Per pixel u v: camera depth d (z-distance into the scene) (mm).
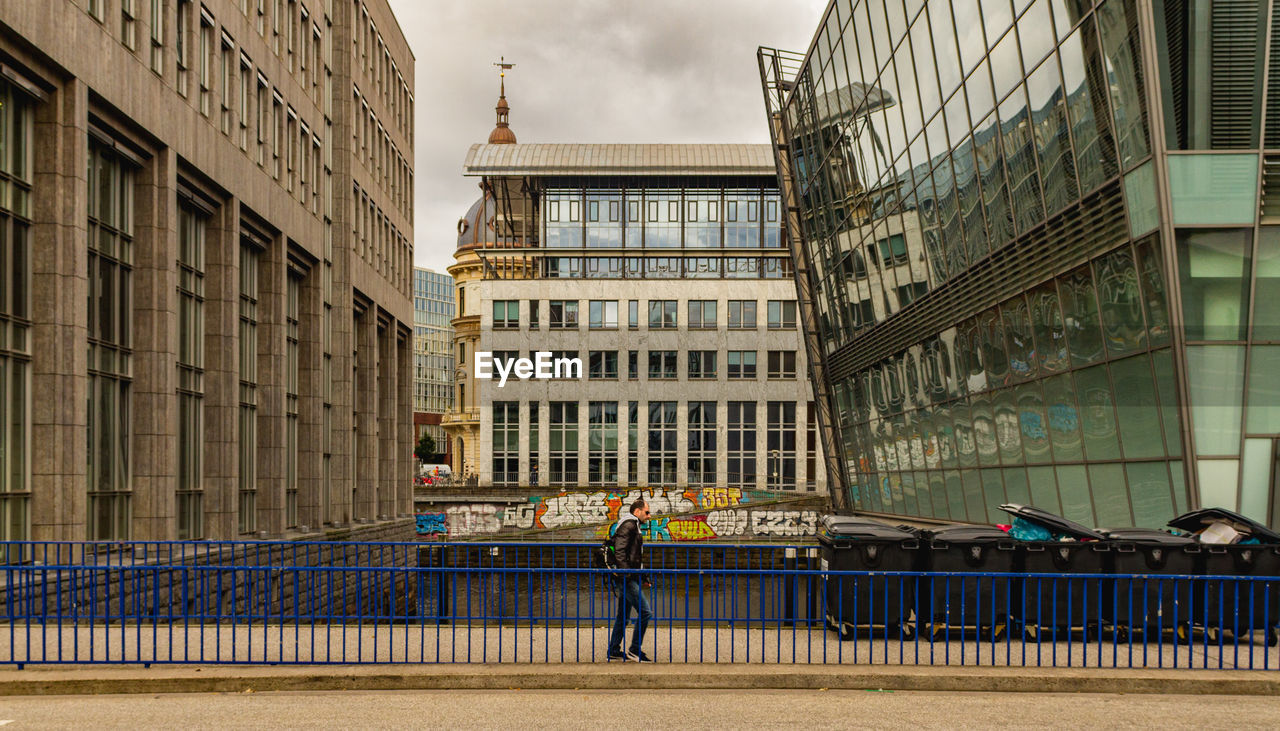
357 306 43094
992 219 23562
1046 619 12367
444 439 164750
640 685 10000
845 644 12047
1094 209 18672
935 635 12391
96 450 21391
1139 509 18297
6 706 9102
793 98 41531
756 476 70688
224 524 27016
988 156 23391
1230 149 16359
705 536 55062
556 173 71562
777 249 71875
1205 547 12398
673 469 70938
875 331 33812
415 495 67438
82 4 19719
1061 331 20844
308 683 9898
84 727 8219
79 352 19516
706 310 72000
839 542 12461
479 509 61625
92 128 20844
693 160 72000
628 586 10781
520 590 12984
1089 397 19891
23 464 18656
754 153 73062
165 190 23469
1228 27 16328
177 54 24531
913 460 31719
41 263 19109
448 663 10484
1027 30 20625
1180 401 16625
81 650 11609
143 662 10359
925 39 26500
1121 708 9133
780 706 9125
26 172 19016
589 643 11922
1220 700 9531
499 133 129125
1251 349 16469
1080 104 18797
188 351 26141
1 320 18109
